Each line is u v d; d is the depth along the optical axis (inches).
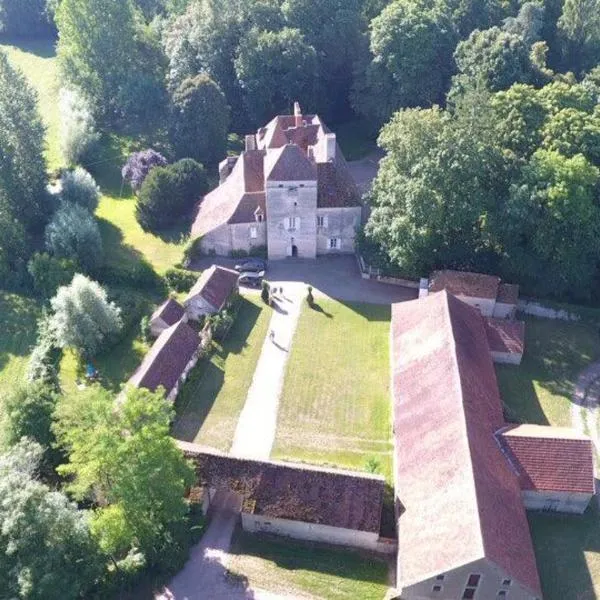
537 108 3284.9
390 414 2608.3
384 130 3351.4
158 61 5157.5
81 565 1797.5
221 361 2883.9
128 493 1847.9
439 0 4574.3
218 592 1967.3
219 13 4539.9
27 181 3663.9
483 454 2107.5
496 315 3134.8
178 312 3034.0
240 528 2161.7
